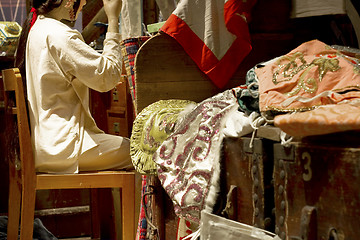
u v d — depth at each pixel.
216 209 1.36
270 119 1.21
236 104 1.49
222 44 2.06
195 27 2.07
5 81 2.33
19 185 2.44
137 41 2.46
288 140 1.05
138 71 2.08
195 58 2.08
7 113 2.42
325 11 1.89
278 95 1.20
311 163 0.97
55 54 2.21
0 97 3.28
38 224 2.88
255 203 1.18
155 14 3.13
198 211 1.41
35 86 2.26
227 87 2.10
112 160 2.31
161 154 1.62
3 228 2.80
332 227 0.91
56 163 2.18
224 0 2.05
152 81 2.09
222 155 1.35
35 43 2.27
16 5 3.96
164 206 1.90
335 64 1.19
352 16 1.90
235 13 2.01
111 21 2.34
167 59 2.10
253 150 1.19
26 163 2.12
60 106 2.26
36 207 3.39
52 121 2.22
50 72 2.23
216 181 1.36
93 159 2.28
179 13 2.06
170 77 2.10
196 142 1.52
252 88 1.37
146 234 2.12
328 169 0.92
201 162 1.47
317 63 1.21
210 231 1.28
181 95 2.11
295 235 1.02
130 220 2.17
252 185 1.20
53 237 2.85
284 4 2.09
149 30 2.51
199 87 2.12
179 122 1.75
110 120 3.06
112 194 3.09
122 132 2.90
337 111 0.93
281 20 2.09
